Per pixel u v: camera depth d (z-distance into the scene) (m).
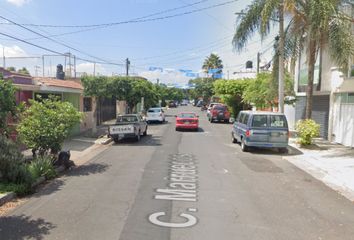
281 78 18.14
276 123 14.80
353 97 16.56
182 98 124.88
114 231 5.77
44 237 5.53
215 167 11.51
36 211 6.79
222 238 5.54
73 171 10.65
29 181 8.28
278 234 5.77
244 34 18.25
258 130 14.71
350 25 15.04
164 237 5.54
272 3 16.16
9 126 8.27
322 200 7.86
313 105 21.64
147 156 13.56
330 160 13.15
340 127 17.83
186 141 18.66
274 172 10.95
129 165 11.66
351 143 16.67
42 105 10.93
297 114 24.55
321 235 5.78
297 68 24.36
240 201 7.61
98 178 9.66
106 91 20.33
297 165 12.31
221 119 33.31
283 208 7.18
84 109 24.66
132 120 19.31
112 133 17.73
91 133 20.66
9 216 6.50
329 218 6.64
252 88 25.88
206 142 18.31
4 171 8.26
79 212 6.71
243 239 5.53
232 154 14.45
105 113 31.19
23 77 15.47
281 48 17.86
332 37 14.84
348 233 5.89
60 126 10.79
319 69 19.98
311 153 14.91
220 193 8.23
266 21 16.45
